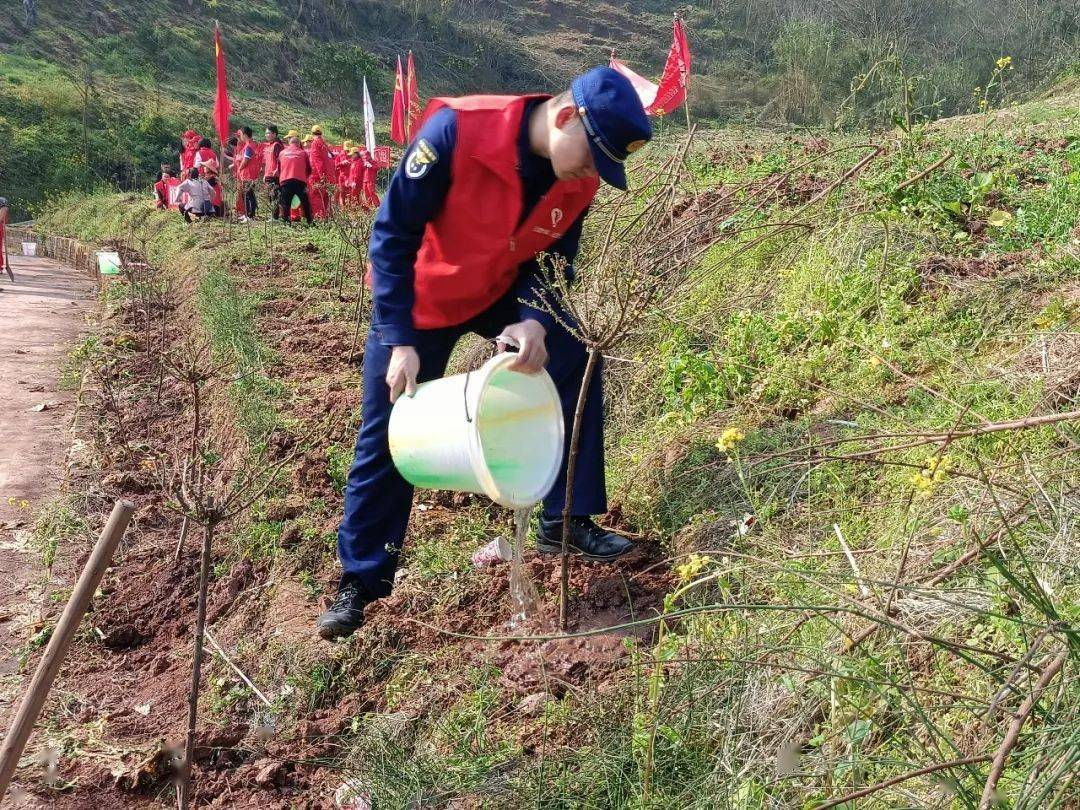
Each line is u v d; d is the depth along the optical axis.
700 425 4.58
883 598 2.84
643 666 3.15
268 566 4.77
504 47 62.94
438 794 3.00
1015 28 39.84
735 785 2.54
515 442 3.30
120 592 5.09
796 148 9.37
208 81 45.81
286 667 3.97
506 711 3.34
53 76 38.56
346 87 49.06
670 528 4.13
